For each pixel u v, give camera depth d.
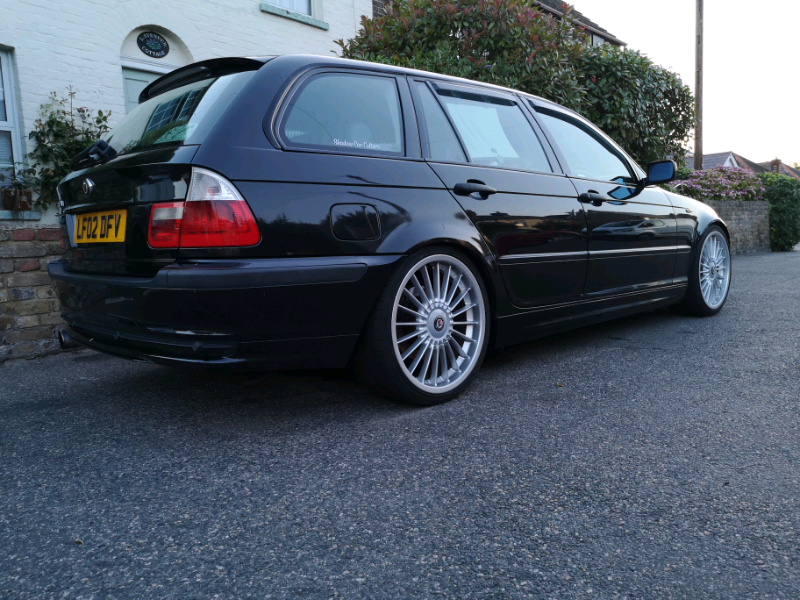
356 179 2.41
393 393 2.60
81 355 4.22
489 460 2.08
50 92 4.98
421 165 2.68
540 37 6.76
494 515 1.71
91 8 5.21
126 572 1.49
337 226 2.31
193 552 1.57
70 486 1.99
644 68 8.03
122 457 2.23
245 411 2.70
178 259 2.11
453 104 3.02
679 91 8.69
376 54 6.83
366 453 2.17
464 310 2.79
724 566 1.45
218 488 1.94
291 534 1.64
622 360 3.38
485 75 6.36
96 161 2.62
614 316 3.74
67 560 1.55
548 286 3.18
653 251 3.94
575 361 3.39
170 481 2.00
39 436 2.49
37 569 1.51
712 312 4.63
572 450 2.14
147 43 5.77
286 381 3.15
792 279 7.16
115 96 5.42
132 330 2.28
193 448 2.29
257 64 2.48
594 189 3.53
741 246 13.06
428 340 2.66
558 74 6.79
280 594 1.39
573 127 3.73
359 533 1.64
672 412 2.50
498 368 3.30
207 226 2.08
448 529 1.64
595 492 1.83
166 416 2.68
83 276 2.49
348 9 7.70
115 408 2.84
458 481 1.93
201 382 3.23
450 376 2.78
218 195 2.09
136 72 5.74
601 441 2.21
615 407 2.59
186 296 2.06
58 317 4.30
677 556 1.49
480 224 2.80
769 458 2.03
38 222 4.78
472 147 2.97
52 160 4.85
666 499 1.77
